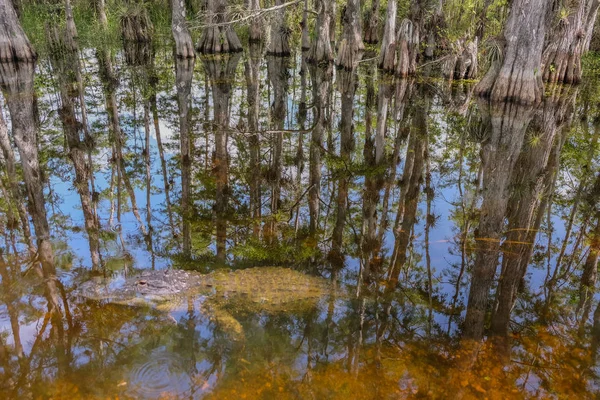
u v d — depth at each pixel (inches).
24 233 255.3
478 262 246.2
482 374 166.7
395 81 679.7
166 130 476.1
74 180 337.1
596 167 396.2
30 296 199.6
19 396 148.9
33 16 816.9
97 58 759.1
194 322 193.3
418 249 260.2
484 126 460.1
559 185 358.0
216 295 210.5
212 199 322.7
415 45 665.0
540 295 218.4
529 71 503.2
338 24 1008.2
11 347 169.6
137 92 602.2
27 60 559.2
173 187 341.7
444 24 753.0
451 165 401.7
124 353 171.5
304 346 181.3
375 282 227.6
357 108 577.0
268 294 211.2
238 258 248.2
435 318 200.1
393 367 169.6
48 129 442.0
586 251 260.2
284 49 806.5
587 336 188.7
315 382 161.2
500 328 193.5
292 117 537.6
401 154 427.8
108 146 420.5
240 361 171.5
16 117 444.8
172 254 246.8
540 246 264.1
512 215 298.8
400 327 193.5
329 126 505.0
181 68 716.0
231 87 636.7
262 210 309.9
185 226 281.0
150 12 957.2
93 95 573.9
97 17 878.4
